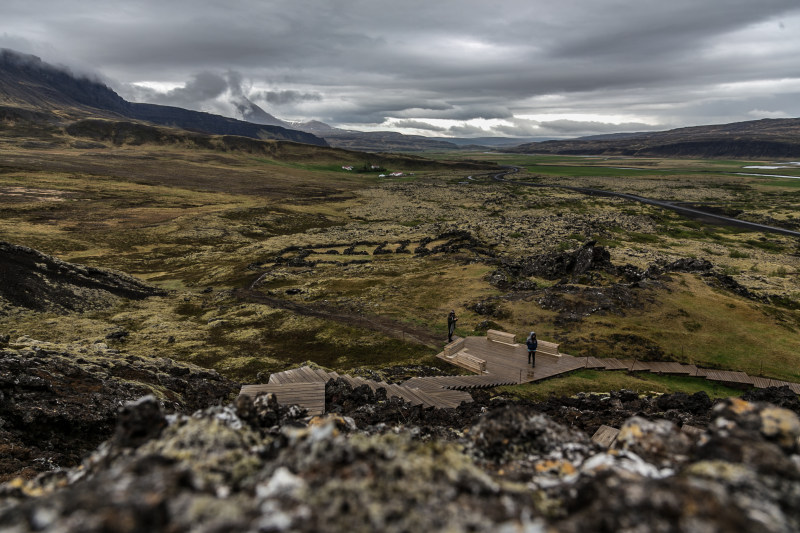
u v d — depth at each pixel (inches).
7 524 130.9
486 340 1348.4
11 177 6653.5
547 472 226.8
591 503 162.1
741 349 1250.0
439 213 5974.4
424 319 1696.6
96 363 870.4
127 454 209.3
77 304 2003.0
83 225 4362.7
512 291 1913.1
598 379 1075.9
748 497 147.9
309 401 676.7
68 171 7849.4
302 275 2731.3
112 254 3459.6
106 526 123.5
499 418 268.2
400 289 2170.3
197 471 177.6
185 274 2977.4
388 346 1450.5
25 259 2162.9
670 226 4955.7
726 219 5462.6
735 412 215.3
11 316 1738.4
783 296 2276.1
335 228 4874.5
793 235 4471.0
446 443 265.9
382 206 6761.8
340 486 159.2
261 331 1704.0
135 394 749.9
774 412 207.0
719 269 3073.3
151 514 132.4
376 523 142.3
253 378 1225.4
